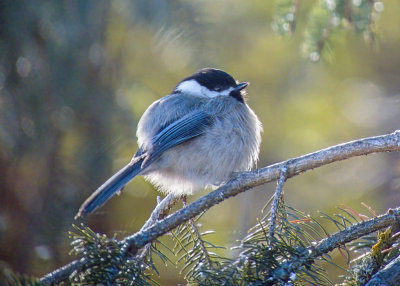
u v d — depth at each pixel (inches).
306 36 375.2
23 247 393.1
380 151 239.6
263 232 233.8
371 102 520.7
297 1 356.8
